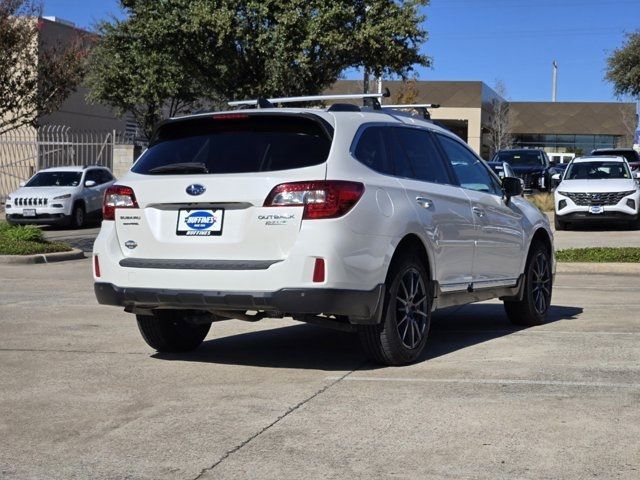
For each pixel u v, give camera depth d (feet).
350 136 21.85
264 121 22.07
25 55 61.41
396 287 22.18
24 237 57.52
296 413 18.28
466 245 25.40
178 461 15.43
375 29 77.10
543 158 111.86
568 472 14.51
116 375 22.16
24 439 16.85
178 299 21.38
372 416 17.94
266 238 20.65
